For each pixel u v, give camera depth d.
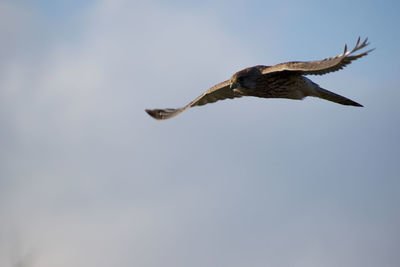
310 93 15.31
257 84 15.11
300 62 13.29
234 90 15.06
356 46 11.83
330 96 15.36
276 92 15.30
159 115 14.73
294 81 14.97
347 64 12.71
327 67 12.46
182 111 14.84
